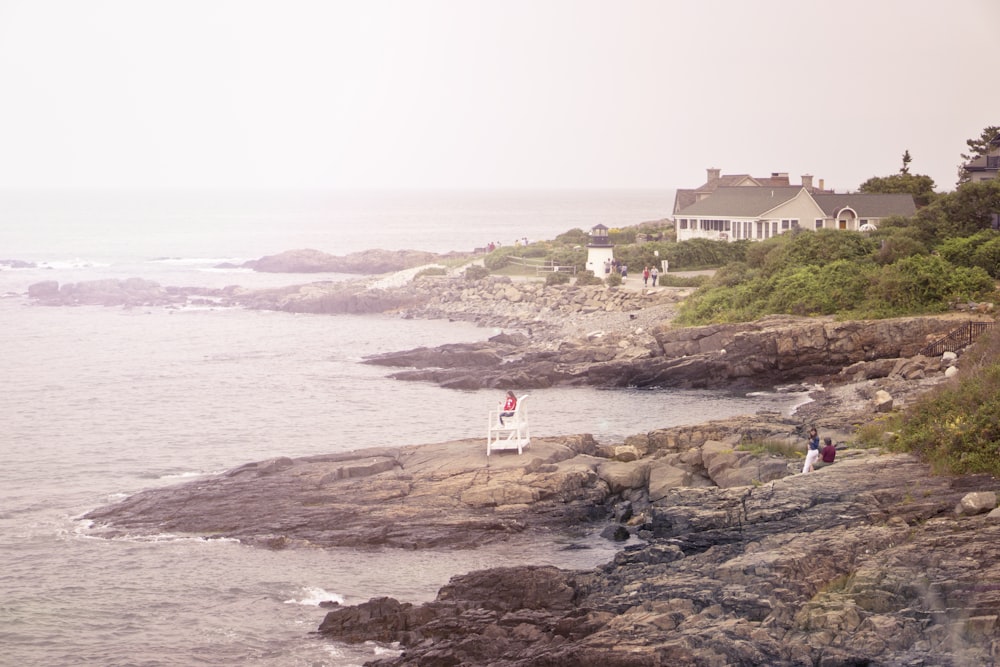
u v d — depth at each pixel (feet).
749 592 81.41
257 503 122.72
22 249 645.10
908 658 70.33
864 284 215.72
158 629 92.89
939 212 264.31
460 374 217.97
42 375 229.66
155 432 171.53
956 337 182.19
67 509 127.24
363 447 160.56
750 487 107.04
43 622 94.38
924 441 110.42
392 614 90.84
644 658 74.23
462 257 473.67
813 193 353.72
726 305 233.55
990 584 75.41
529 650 79.61
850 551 85.56
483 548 111.04
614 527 113.50
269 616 95.35
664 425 171.42
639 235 393.09
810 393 188.55
